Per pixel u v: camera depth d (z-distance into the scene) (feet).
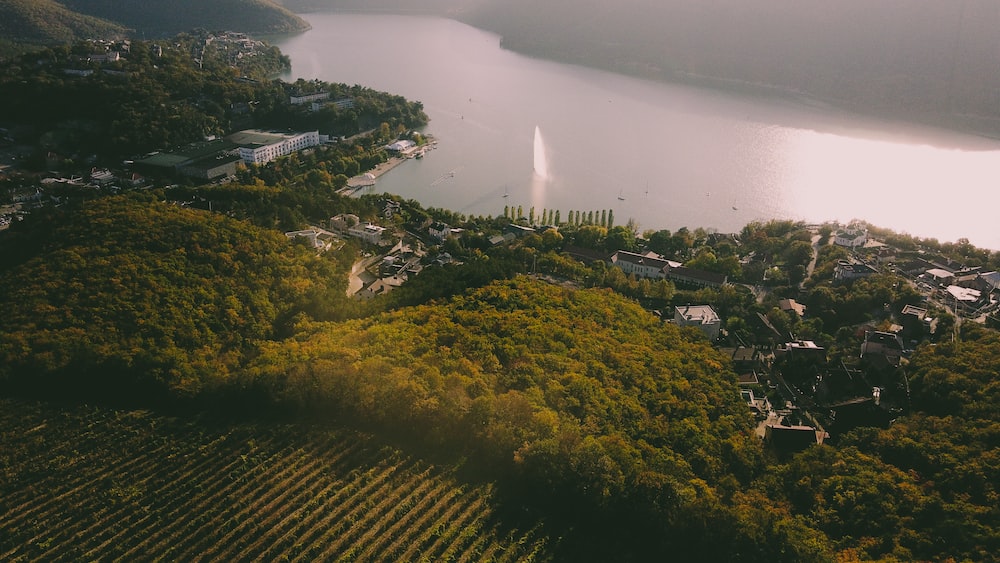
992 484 633.20
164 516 578.25
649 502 586.04
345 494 594.65
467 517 576.61
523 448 618.44
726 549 554.05
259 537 556.10
